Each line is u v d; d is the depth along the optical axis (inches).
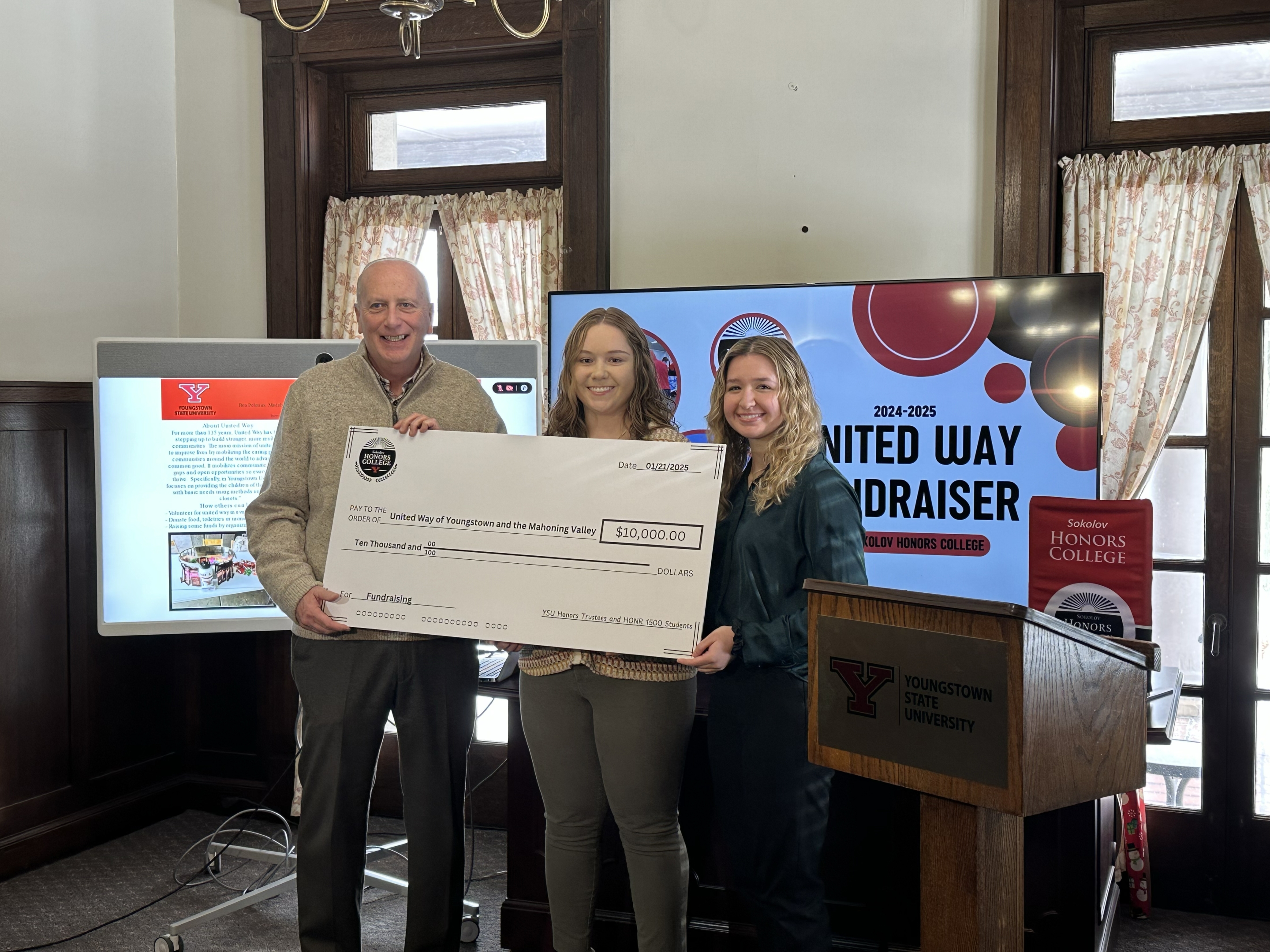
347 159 145.8
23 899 118.8
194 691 148.8
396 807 145.9
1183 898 120.5
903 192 119.6
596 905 100.6
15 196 126.1
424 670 87.8
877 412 111.0
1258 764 119.3
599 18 127.3
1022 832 57.1
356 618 85.5
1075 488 105.8
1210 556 119.3
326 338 142.9
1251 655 118.4
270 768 145.8
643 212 127.7
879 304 110.5
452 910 90.4
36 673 128.7
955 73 117.6
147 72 143.5
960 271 118.3
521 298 137.8
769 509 78.3
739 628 77.6
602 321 83.1
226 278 146.5
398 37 135.9
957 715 53.0
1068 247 117.9
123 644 140.6
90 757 135.7
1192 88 117.3
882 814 94.1
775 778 75.4
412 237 141.3
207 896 119.9
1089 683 54.5
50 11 129.8
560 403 87.7
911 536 110.5
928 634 54.2
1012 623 50.5
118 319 140.2
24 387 125.3
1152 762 122.8
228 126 145.3
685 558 78.7
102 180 137.2
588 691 80.7
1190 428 120.3
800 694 75.7
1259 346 116.9
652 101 127.0
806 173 122.3
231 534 121.3
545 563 82.0
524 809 105.3
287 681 144.6
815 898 77.2
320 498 89.7
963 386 108.6
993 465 108.0
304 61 140.4
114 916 114.7
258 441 121.4
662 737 79.5
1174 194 115.4
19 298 127.1
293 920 114.8
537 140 139.1
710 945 99.2
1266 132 114.5
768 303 113.5
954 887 54.7
